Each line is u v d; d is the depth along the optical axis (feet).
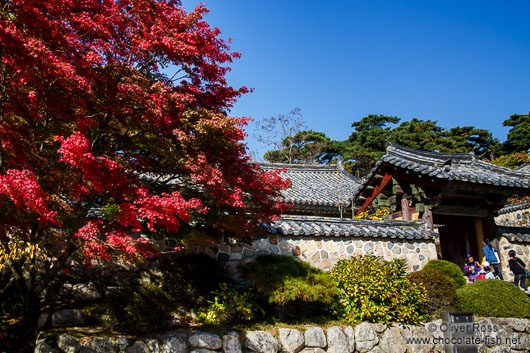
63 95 15.11
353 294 24.40
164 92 16.34
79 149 13.32
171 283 23.02
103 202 20.98
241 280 27.22
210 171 16.90
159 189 20.42
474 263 36.47
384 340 23.43
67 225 17.58
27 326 18.48
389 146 42.91
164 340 18.80
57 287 23.12
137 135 18.12
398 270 26.71
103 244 16.33
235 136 17.87
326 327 23.00
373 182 42.01
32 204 13.00
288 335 21.43
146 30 17.17
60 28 14.67
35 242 17.24
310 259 29.50
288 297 21.71
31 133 16.43
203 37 18.38
